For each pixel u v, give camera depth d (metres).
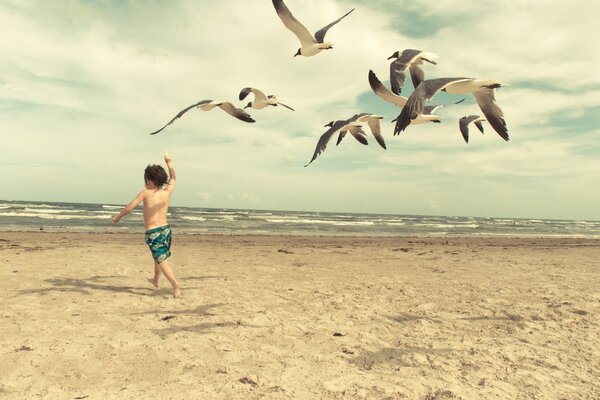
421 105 3.84
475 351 4.27
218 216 53.66
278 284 7.65
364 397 3.14
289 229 36.38
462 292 7.16
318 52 6.04
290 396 3.11
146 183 6.30
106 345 4.09
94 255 11.18
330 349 4.23
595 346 4.48
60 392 3.07
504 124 4.75
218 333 4.59
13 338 4.19
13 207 51.84
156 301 6.03
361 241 21.95
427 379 3.52
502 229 53.75
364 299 6.55
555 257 13.73
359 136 6.63
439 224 62.12
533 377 3.64
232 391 3.16
